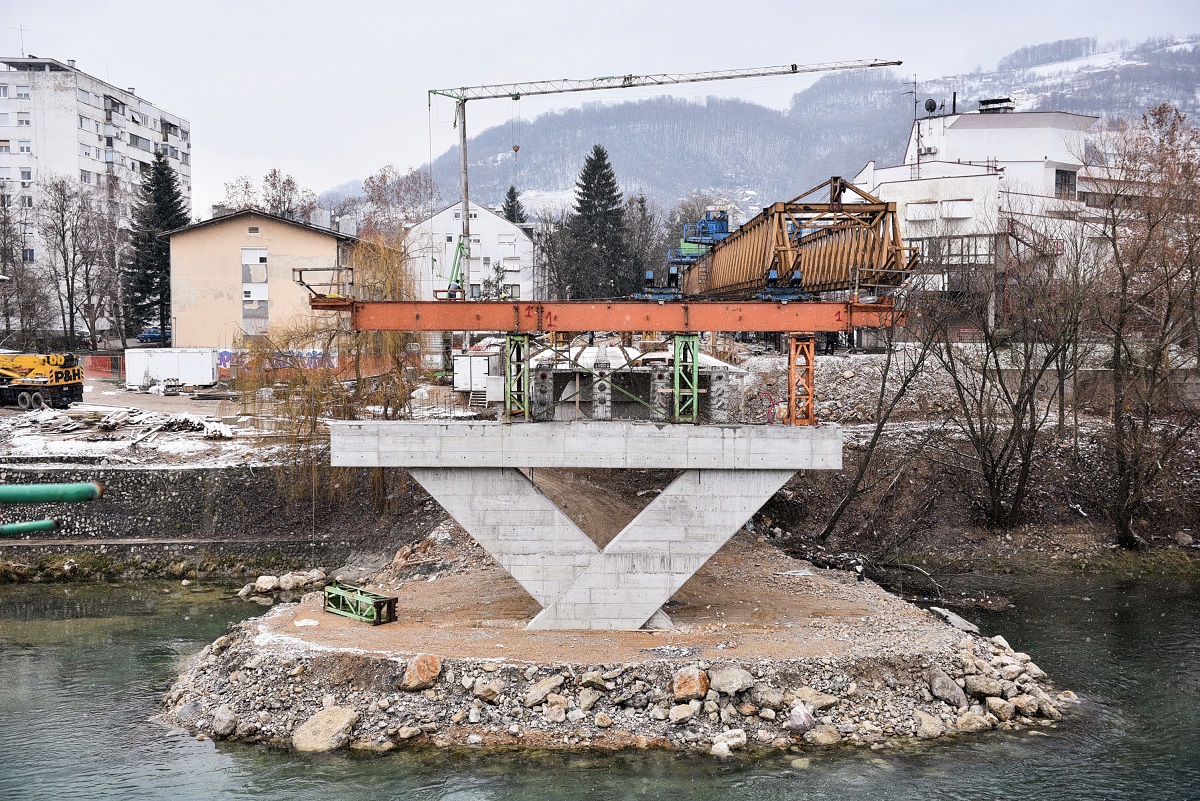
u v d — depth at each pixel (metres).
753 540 43.41
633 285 102.31
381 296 48.72
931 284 57.56
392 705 25.48
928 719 25.41
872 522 47.16
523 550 29.45
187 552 43.88
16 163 107.38
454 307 29.48
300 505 46.66
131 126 120.81
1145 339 49.25
